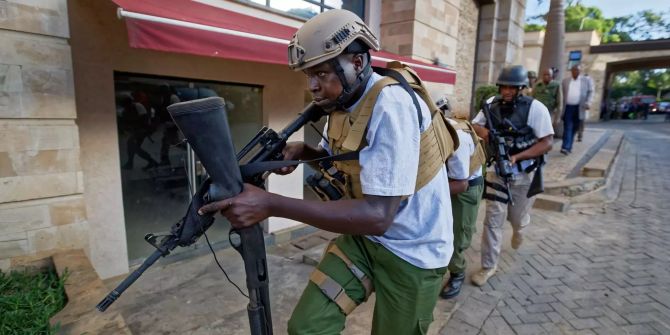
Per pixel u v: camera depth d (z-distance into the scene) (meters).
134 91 3.20
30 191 2.40
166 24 2.15
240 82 3.71
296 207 1.13
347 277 1.47
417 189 1.36
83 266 2.36
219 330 2.49
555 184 5.45
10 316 1.91
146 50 3.03
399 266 1.42
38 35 2.31
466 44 7.79
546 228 4.29
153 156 3.41
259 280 1.33
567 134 7.64
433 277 1.47
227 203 1.10
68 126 2.49
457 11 6.44
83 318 1.87
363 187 1.16
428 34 5.70
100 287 2.14
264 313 1.35
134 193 3.36
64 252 2.52
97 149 2.94
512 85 2.88
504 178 2.90
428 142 1.34
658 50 20.58
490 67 8.23
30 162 2.38
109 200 3.05
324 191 1.49
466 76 7.99
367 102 1.19
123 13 2.02
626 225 4.40
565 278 3.13
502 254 3.59
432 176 1.38
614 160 7.74
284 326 2.53
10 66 2.24
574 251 3.67
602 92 22.91
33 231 2.45
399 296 1.46
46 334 1.79
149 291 3.00
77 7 2.67
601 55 22.39
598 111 23.02
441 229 1.43
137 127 3.27
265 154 1.39
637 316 2.60
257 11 3.77
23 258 2.41
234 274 3.33
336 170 1.48
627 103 27.50
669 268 3.32
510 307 2.70
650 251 3.68
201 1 3.23
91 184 2.94
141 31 2.09
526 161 2.98
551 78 7.16
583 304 2.74
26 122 2.34
